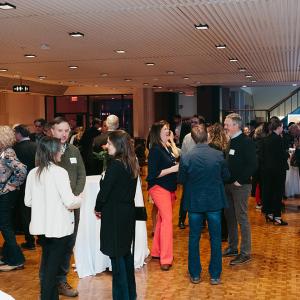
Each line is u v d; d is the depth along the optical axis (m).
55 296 3.51
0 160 4.53
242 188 4.78
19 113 19.34
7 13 5.79
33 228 3.46
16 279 4.49
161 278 4.49
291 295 4.02
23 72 13.01
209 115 17.78
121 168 3.46
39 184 3.44
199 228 4.31
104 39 7.75
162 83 16.78
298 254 5.26
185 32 7.15
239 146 4.66
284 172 6.72
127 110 20.70
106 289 4.23
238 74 13.63
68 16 5.99
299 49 8.89
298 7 5.55
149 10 5.69
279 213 6.77
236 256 5.06
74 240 3.98
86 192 4.56
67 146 4.01
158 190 4.79
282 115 20.70
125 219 3.48
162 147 4.77
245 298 3.96
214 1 5.28
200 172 4.14
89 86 19.12
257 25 6.64
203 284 4.31
